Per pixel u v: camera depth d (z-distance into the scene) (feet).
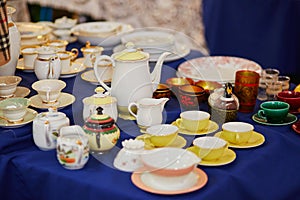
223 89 4.60
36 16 8.73
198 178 3.56
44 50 5.10
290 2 7.39
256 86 4.73
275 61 7.73
